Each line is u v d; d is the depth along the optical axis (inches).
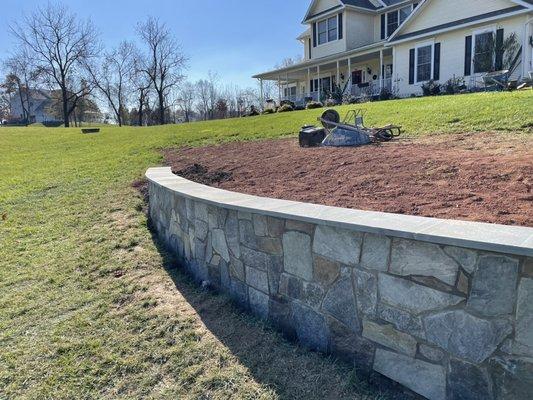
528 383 63.8
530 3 523.2
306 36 1013.8
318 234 92.8
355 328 87.9
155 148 390.9
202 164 261.3
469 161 156.9
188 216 146.4
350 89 824.9
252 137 374.0
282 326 106.8
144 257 161.0
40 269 156.3
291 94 1130.0
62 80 1669.5
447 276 71.2
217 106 1859.0
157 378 93.1
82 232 190.4
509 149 170.1
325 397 82.6
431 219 84.9
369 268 83.0
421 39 661.9
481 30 580.1
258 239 110.6
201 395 86.5
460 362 71.3
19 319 122.6
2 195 264.7
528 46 532.4
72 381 94.3
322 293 94.0
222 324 112.2
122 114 1967.3
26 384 94.3
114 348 104.8
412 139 236.5
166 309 122.0
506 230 72.2
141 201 222.1
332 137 252.5
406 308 77.9
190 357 98.9
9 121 2122.3
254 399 83.8
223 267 127.6
